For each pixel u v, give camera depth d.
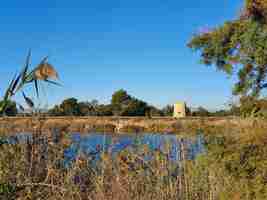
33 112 5.77
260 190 5.79
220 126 6.86
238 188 6.11
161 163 7.11
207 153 6.76
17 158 5.44
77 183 6.31
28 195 4.18
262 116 6.84
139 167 7.03
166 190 6.93
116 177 6.77
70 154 6.58
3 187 3.99
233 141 6.39
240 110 7.37
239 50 14.19
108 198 6.50
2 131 5.39
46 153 6.07
